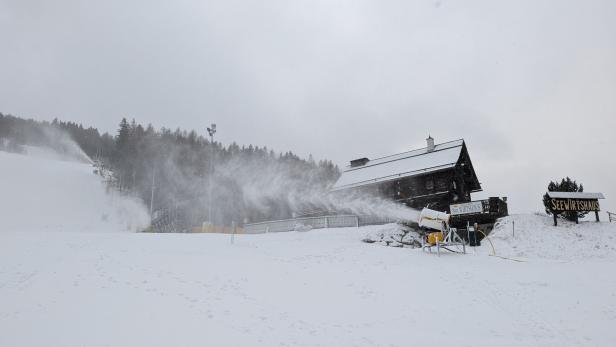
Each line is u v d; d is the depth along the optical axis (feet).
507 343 30.01
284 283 43.96
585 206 88.74
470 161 123.75
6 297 33.65
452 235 78.54
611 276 51.39
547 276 51.29
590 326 34.42
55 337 26.45
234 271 46.65
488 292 44.34
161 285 38.93
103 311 31.42
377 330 31.99
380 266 55.98
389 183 119.75
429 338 30.55
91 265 44.88
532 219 89.66
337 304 38.68
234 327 29.89
